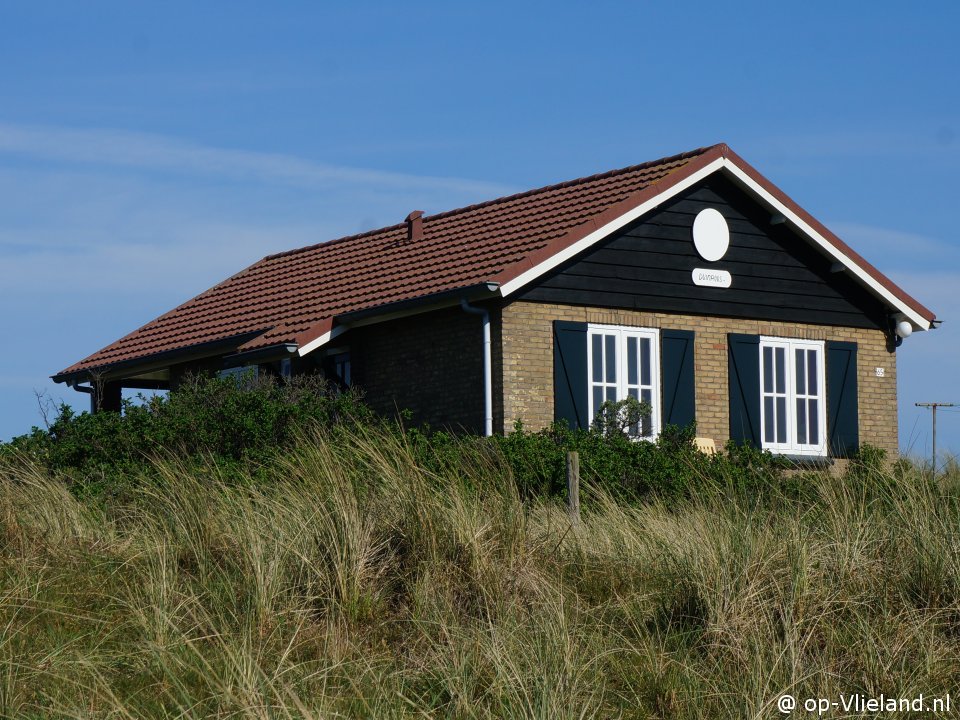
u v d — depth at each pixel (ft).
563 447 54.49
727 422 74.43
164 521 36.86
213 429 51.52
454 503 34.55
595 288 69.92
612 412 66.54
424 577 32.04
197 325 88.02
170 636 29.12
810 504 38.06
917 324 81.51
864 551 34.01
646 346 71.97
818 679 27.96
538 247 68.64
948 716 27.22
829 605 31.07
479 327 67.21
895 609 31.63
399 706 25.75
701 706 27.04
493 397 66.33
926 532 33.63
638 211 70.85
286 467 38.96
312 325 71.05
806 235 77.46
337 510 33.63
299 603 31.65
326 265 88.58
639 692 27.68
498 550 33.63
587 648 28.55
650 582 33.47
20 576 32.89
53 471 47.88
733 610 30.35
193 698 25.99
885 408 81.15
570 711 24.80
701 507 35.96
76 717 24.14
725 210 75.77
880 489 38.60
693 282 73.82
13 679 26.48
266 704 24.34
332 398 62.64
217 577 32.89
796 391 77.56
